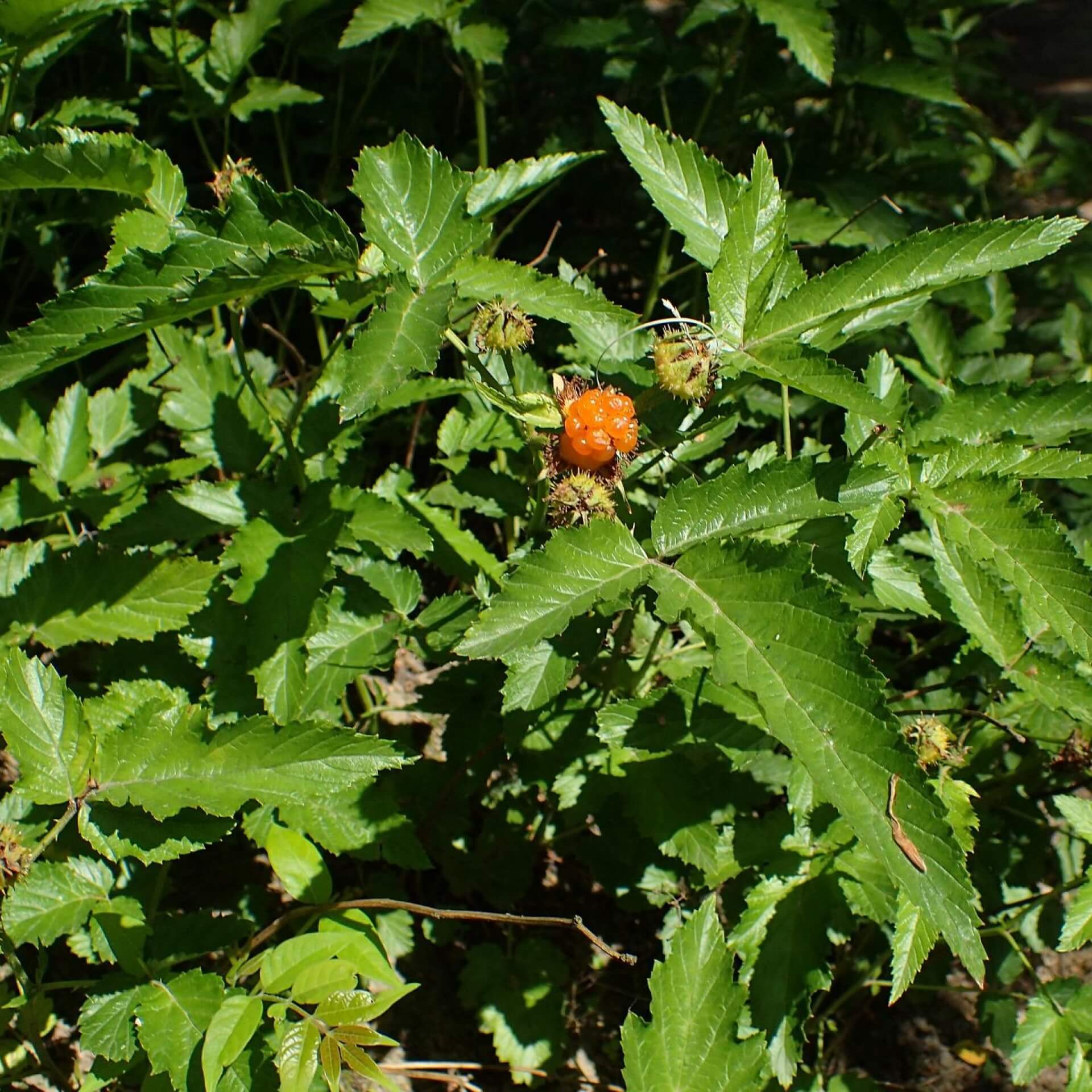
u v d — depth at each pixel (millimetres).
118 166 450
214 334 581
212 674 490
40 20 477
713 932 416
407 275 426
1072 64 1224
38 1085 472
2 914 417
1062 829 519
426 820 509
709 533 409
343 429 496
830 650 380
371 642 479
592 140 680
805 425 671
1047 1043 472
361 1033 393
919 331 581
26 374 410
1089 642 415
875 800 367
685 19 651
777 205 427
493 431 528
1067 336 657
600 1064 524
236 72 591
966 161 777
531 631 396
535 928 542
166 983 414
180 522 468
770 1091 456
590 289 496
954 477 439
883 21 676
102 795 412
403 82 732
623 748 462
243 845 536
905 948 426
